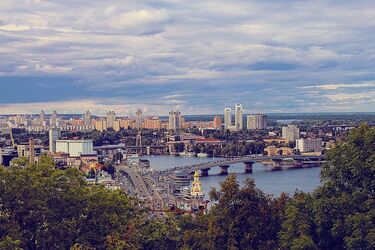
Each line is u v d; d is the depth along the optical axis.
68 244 82.69
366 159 79.19
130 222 95.75
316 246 76.44
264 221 80.69
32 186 83.12
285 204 83.94
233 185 81.44
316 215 78.81
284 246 76.75
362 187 80.00
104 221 87.31
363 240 73.31
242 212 80.06
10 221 81.19
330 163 84.12
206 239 84.12
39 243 82.31
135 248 85.00
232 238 79.88
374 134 80.50
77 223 85.25
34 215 83.25
